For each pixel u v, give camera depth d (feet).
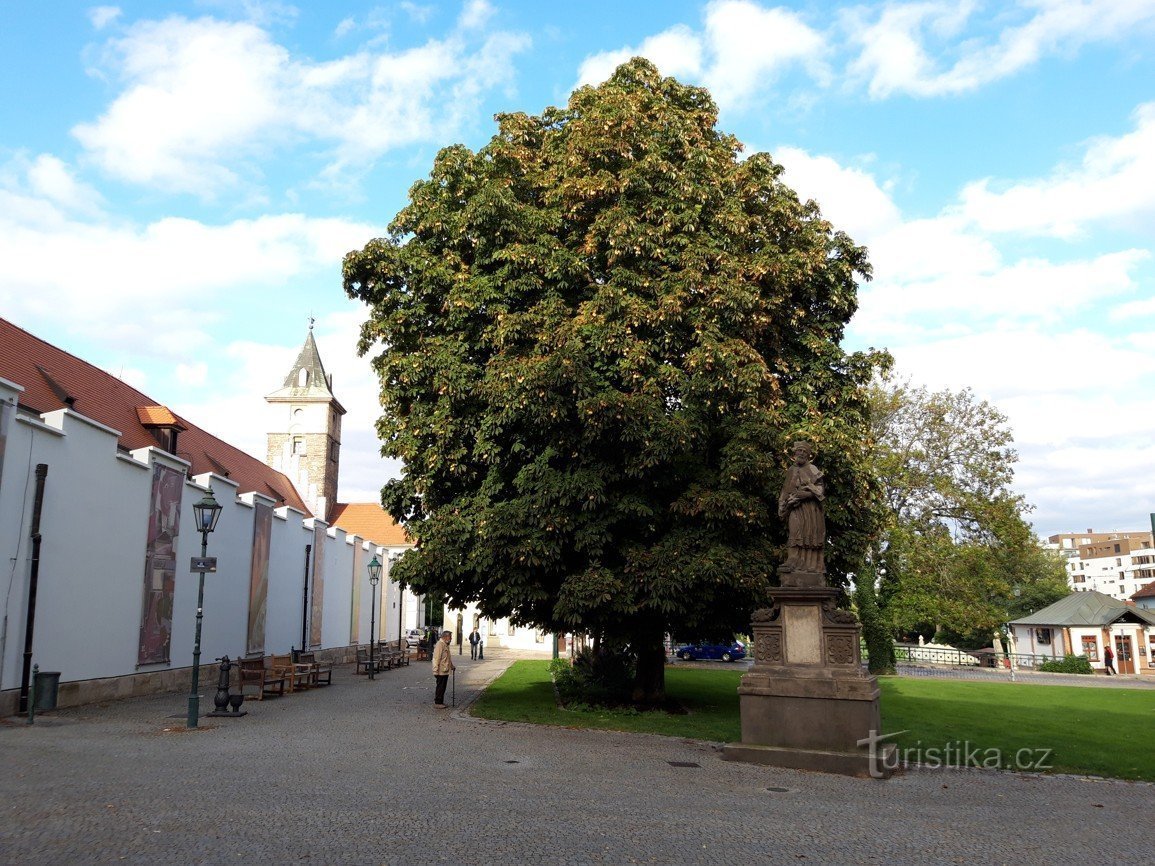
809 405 65.87
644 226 63.21
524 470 60.64
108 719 54.90
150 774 35.12
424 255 68.80
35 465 57.72
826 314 74.08
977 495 146.61
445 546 62.39
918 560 141.59
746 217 66.03
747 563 56.80
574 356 56.85
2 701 53.98
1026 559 169.27
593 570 57.72
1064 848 28.37
